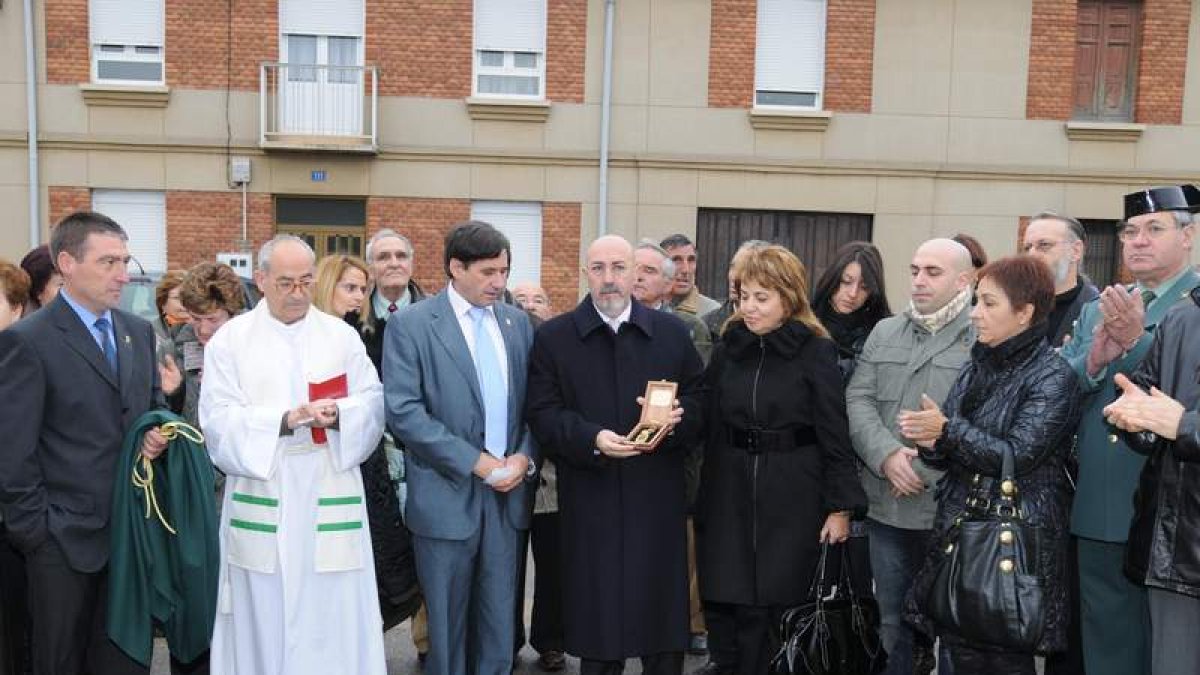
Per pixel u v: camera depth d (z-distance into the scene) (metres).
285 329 3.76
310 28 13.40
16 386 3.41
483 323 4.05
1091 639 3.66
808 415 3.90
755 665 3.97
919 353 4.02
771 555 3.87
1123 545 3.51
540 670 4.93
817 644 3.73
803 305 3.96
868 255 4.61
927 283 3.96
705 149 13.65
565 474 3.96
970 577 3.15
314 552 3.69
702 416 3.98
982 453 3.20
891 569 4.10
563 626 4.07
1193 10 13.83
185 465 3.62
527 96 13.66
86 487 3.51
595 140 13.57
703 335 5.14
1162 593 3.13
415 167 13.51
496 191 13.58
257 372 3.69
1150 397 2.90
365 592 3.81
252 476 3.55
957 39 13.68
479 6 13.50
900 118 13.73
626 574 3.86
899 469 3.84
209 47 13.22
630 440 3.71
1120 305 3.34
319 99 13.41
